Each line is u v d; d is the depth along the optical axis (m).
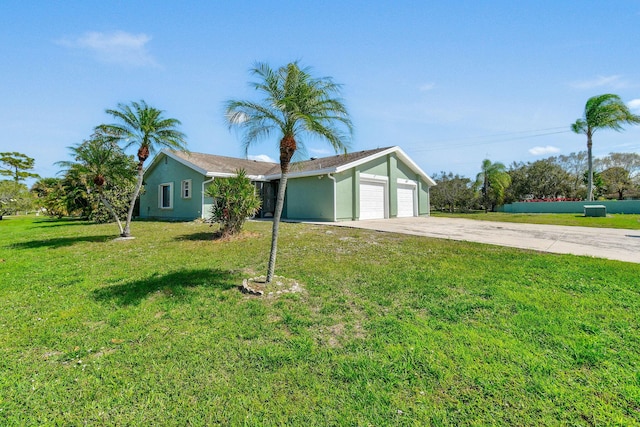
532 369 2.58
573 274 5.16
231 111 4.85
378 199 16.61
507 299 4.14
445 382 2.44
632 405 2.15
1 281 5.43
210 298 4.40
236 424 2.04
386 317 3.68
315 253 7.18
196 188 16.27
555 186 35.25
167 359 2.85
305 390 2.38
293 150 4.87
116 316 3.82
